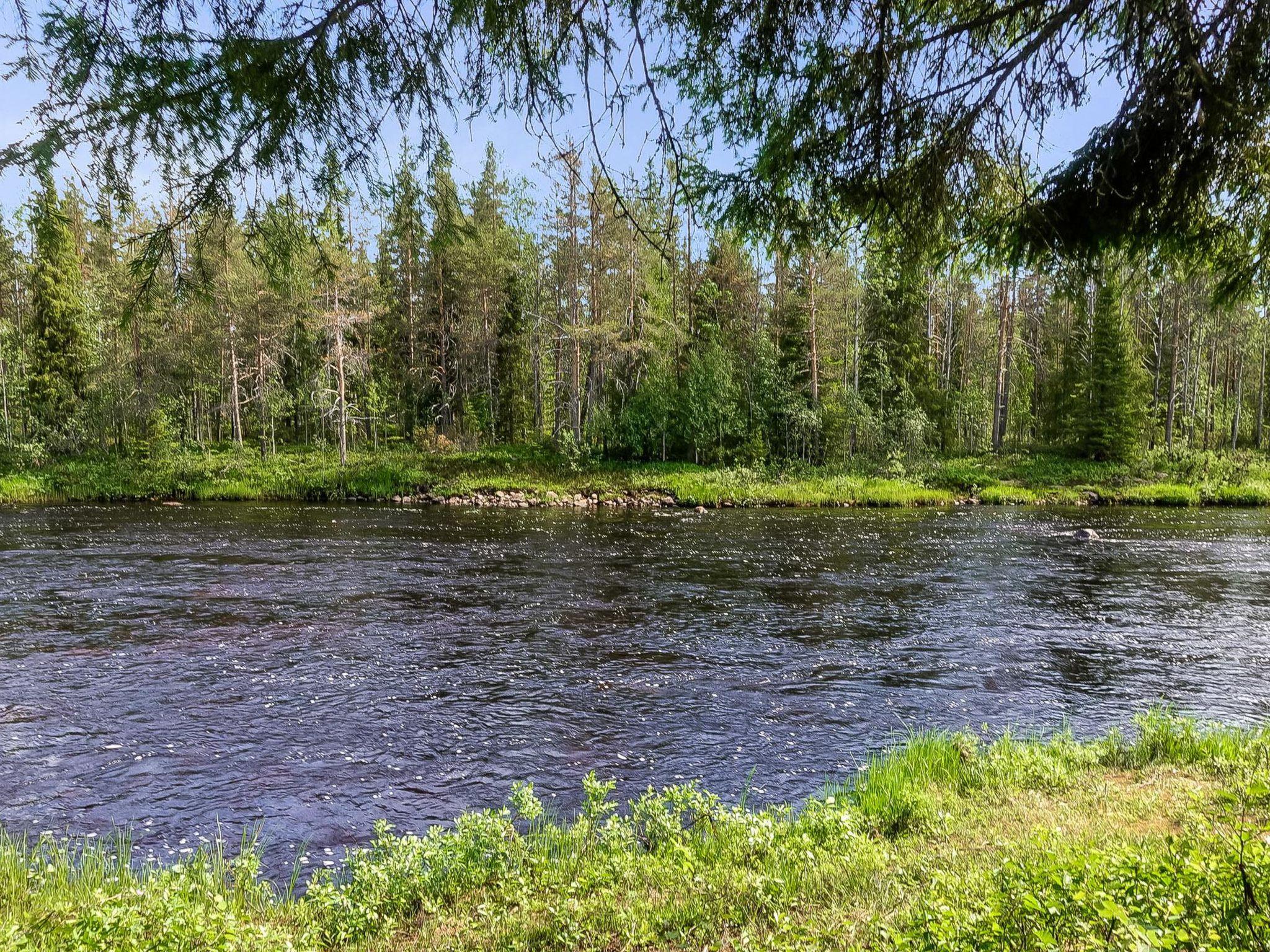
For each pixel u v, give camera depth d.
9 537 23.67
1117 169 3.29
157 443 41.41
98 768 8.00
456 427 49.69
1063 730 8.92
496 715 9.58
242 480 39.50
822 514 32.72
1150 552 22.02
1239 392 49.62
